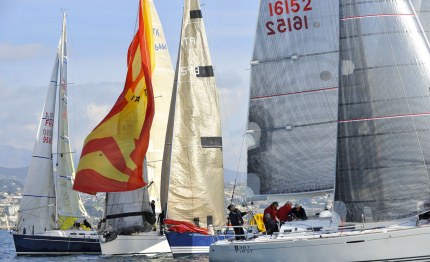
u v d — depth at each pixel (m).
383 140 54.06
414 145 53.59
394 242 51.47
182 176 80.81
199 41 82.81
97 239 98.12
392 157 53.75
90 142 87.94
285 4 63.81
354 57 55.44
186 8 83.31
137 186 86.44
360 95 54.91
